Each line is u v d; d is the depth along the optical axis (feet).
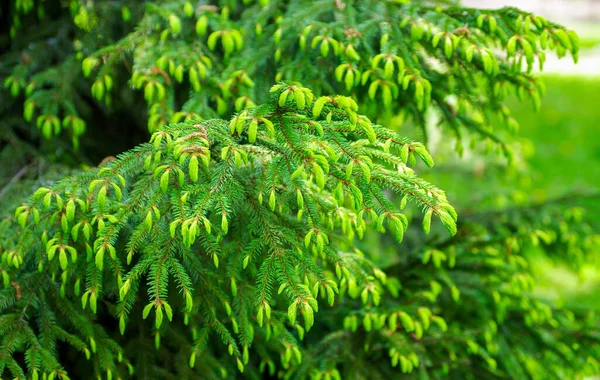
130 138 9.12
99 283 4.94
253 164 5.08
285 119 4.71
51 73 7.30
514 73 6.34
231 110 6.75
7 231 5.73
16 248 5.31
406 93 6.64
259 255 5.35
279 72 6.48
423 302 7.81
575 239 8.98
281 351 6.44
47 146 7.79
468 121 7.11
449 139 10.89
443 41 6.31
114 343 5.70
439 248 7.75
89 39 7.59
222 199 4.64
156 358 6.73
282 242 5.10
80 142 8.27
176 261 4.87
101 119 8.85
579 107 33.09
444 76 6.61
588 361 8.09
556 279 15.40
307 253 5.08
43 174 7.04
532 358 8.21
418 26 6.21
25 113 6.99
